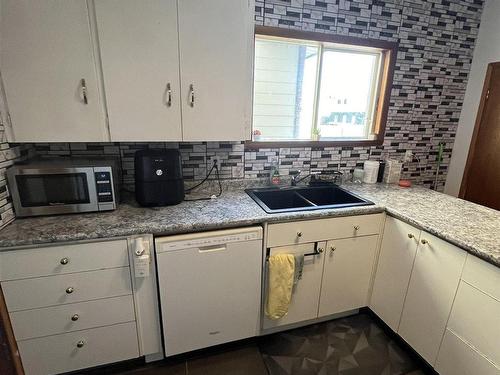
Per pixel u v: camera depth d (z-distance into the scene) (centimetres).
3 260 117
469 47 238
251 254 151
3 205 127
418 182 261
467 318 127
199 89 147
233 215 150
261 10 177
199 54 143
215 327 157
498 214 162
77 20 123
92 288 132
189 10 135
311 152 219
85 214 146
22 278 121
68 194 140
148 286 140
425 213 161
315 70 211
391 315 174
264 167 210
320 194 217
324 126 226
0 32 117
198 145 190
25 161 148
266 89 223
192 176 194
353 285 185
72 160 155
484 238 129
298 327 189
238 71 152
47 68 125
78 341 137
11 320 124
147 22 131
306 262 167
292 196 208
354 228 172
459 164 256
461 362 131
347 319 198
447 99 245
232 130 160
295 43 200
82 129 136
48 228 127
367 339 180
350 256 177
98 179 142
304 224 159
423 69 230
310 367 160
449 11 223
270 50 216
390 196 194
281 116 232
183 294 144
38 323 129
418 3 212
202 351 169
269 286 158
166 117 146
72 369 141
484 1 228
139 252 126
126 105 138
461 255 128
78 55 127
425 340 150
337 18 195
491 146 230
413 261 156
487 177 234
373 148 237
